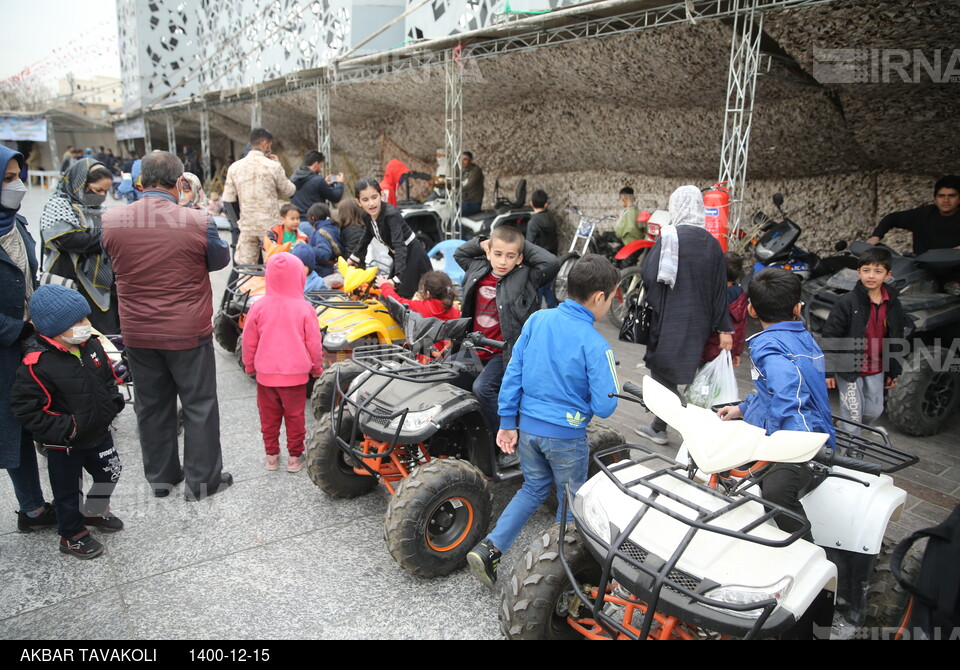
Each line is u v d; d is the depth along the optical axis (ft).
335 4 33.58
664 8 18.12
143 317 10.50
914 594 5.56
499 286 10.36
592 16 20.44
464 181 32.45
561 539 7.25
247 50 45.03
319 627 8.30
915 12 14.96
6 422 9.43
